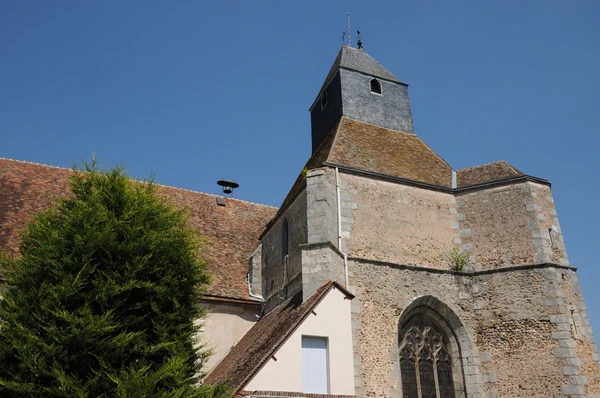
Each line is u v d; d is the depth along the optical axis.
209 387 10.91
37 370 9.65
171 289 11.39
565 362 13.70
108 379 9.84
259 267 18.34
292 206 16.36
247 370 12.09
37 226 11.39
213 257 18.66
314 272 13.61
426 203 16.11
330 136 18.66
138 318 10.78
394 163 17.14
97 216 11.12
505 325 14.65
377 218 15.21
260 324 16.11
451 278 15.36
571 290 14.91
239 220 21.44
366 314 13.79
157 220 12.00
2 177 18.27
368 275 14.29
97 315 10.09
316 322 12.59
